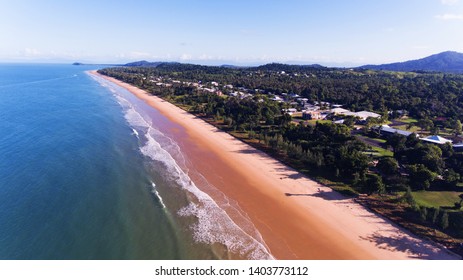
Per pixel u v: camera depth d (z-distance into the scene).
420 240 35.50
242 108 99.81
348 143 65.06
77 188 47.16
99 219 38.88
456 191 48.16
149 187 48.09
